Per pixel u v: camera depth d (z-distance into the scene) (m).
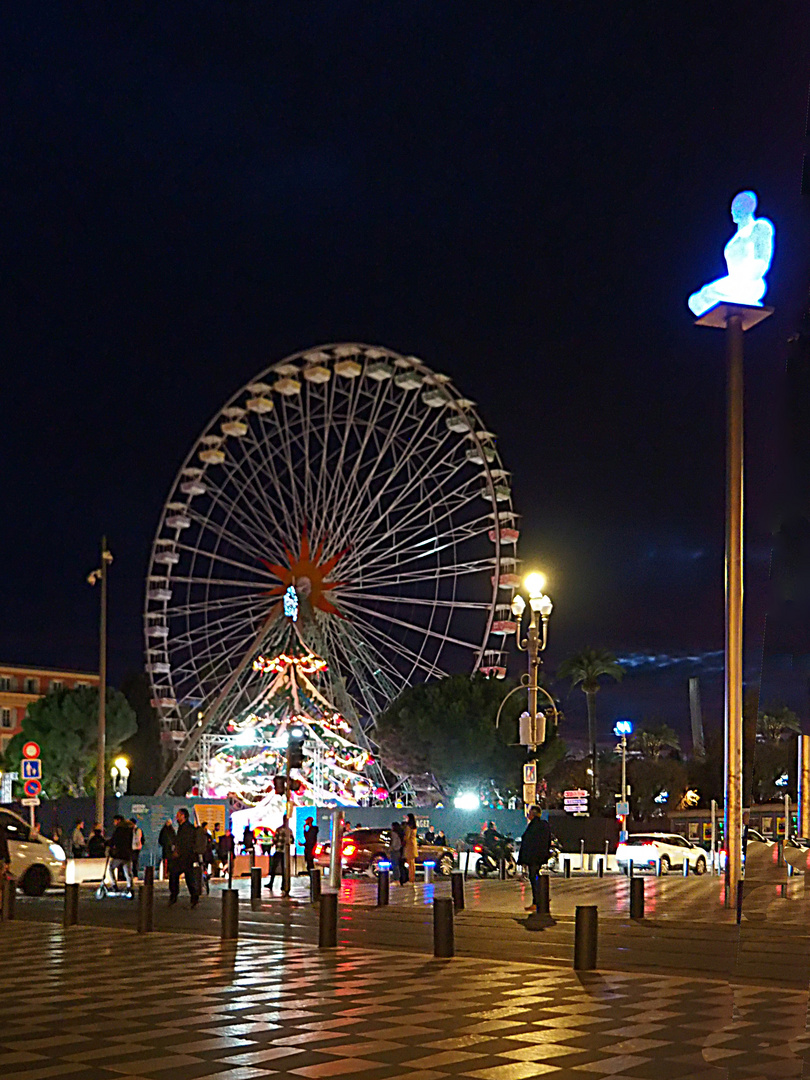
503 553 63.38
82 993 15.72
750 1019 12.44
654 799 109.69
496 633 62.28
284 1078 10.35
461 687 77.12
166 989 15.98
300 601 59.97
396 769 76.38
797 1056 7.22
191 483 65.81
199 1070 10.73
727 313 23.30
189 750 61.56
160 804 48.25
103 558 49.53
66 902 26.05
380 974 17.23
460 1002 14.47
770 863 5.77
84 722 83.69
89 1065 11.01
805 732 5.07
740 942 5.85
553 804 109.12
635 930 21.53
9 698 124.12
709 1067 10.45
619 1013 13.52
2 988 16.28
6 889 29.05
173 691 65.75
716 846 48.16
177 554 66.44
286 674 58.97
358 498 62.06
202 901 32.72
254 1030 12.73
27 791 40.38
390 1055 11.29
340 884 38.19
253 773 59.97
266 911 28.52
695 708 114.56
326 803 59.00
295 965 18.48
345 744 59.94
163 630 66.19
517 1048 11.54
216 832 49.91
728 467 23.41
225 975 17.38
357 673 61.19
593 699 90.69
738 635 23.11
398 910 27.72
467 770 74.75
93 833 41.03
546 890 24.91
